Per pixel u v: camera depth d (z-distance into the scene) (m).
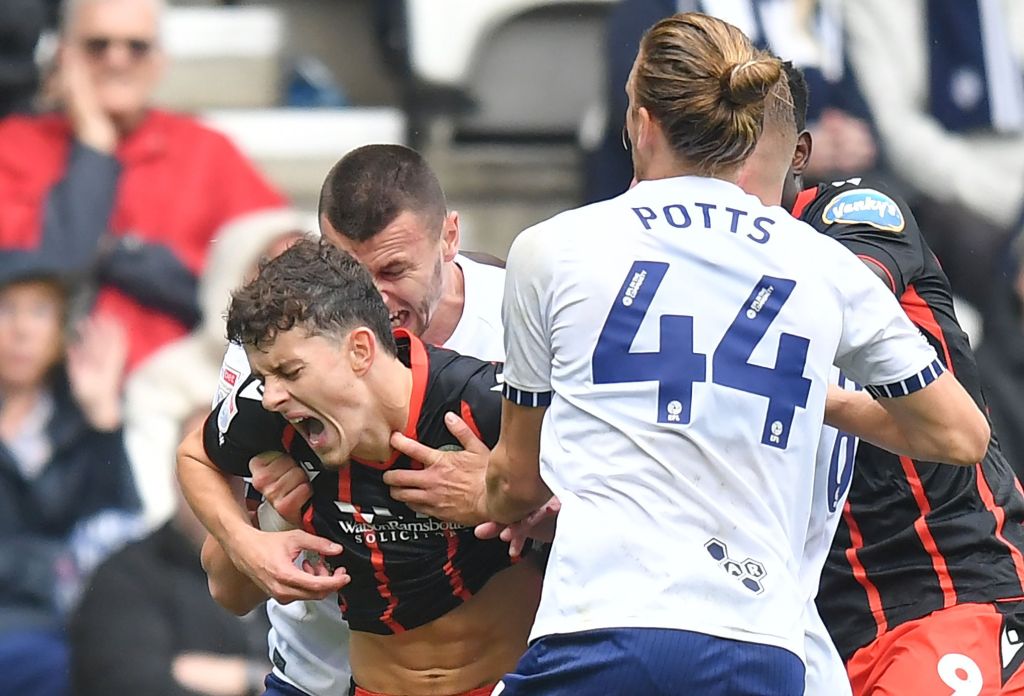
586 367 12.24
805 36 27.30
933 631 14.29
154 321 25.06
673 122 12.50
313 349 12.51
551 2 31.14
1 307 23.61
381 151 14.24
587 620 11.98
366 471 13.20
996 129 29.36
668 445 12.04
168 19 30.98
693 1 26.52
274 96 31.50
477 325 14.60
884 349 12.41
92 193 25.59
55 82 26.83
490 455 12.88
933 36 29.41
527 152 30.80
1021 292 27.06
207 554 14.82
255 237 24.80
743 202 12.57
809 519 13.23
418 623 13.70
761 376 12.14
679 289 12.23
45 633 22.38
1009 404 26.08
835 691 13.12
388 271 13.95
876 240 14.21
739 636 11.88
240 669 21.52
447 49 31.03
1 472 23.41
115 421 23.95
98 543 23.11
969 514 14.55
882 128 29.03
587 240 12.40
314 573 13.76
